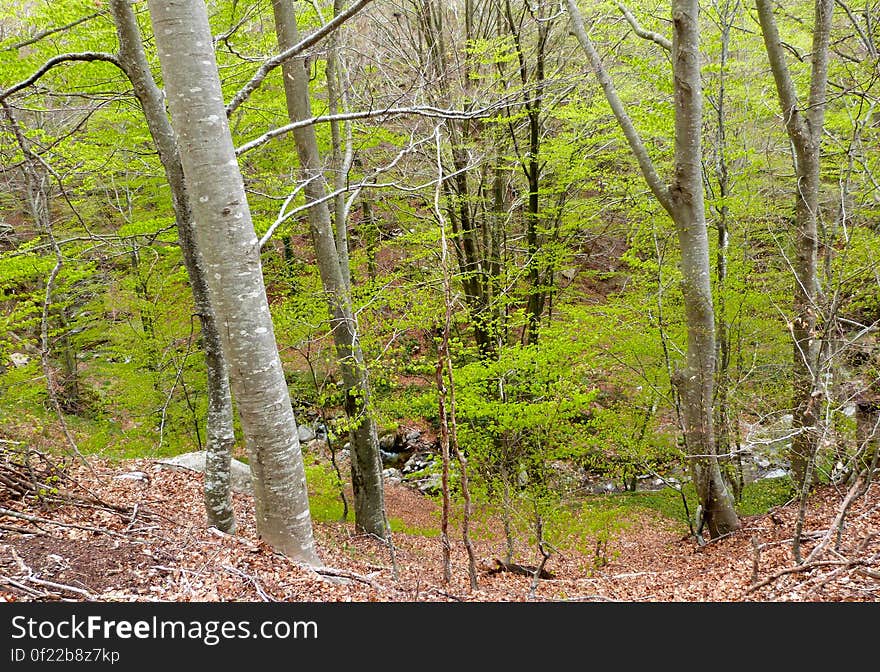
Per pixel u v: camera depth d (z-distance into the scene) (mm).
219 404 5039
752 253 9445
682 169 6828
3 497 4891
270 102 9109
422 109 5297
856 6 9930
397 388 9508
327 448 12984
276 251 11070
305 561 4777
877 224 9148
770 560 5637
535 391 7512
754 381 8773
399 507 11492
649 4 9641
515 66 11062
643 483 12461
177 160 4730
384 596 4453
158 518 5234
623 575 6566
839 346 6766
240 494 7879
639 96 10602
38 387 9398
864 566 4672
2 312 9977
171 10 3945
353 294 8523
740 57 10492
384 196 11234
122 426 12797
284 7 7316
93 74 7211
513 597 4980
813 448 5191
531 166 11328
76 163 7645
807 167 7641
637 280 10086
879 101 7652
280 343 9531
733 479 9461
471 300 10766
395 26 11133
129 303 10250
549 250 11102
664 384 8867
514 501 7867
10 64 6766
